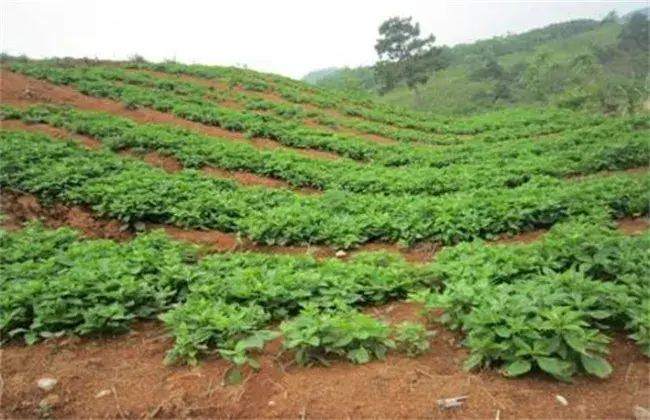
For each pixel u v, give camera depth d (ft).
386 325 13.85
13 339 14.83
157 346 14.43
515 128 74.49
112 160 37.24
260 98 75.00
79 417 11.64
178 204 29.43
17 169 32.40
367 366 12.75
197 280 17.43
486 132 75.15
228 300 16.10
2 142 36.78
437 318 15.21
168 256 19.29
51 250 20.94
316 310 14.05
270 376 12.50
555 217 26.43
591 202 26.78
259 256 20.76
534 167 39.19
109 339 14.93
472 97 175.32
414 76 165.27
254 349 13.71
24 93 55.21
